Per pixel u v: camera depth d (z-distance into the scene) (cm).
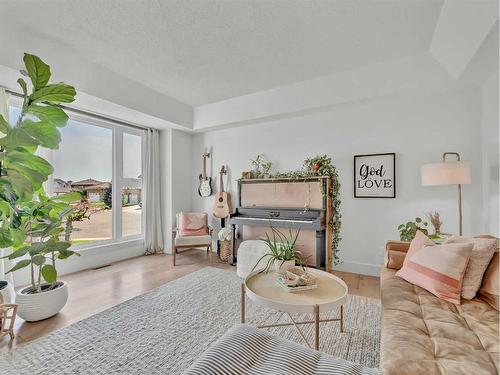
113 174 400
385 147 323
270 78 327
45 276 210
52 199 227
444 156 264
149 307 238
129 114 358
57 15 212
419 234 206
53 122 203
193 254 439
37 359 165
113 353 172
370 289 282
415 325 131
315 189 352
